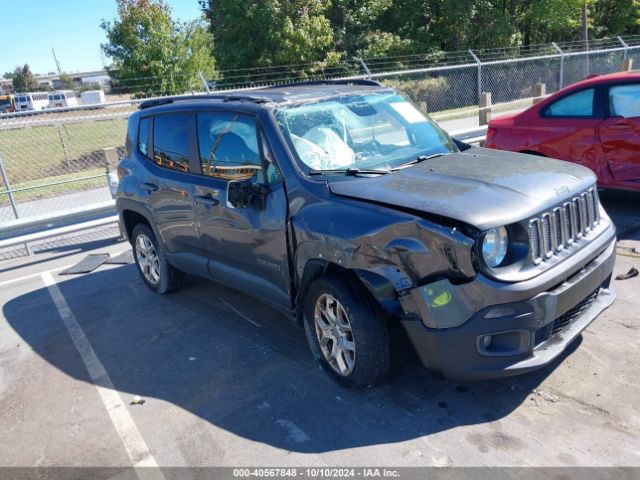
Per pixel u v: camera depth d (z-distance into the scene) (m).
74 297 6.19
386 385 3.74
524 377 3.67
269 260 4.11
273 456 3.19
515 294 2.98
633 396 3.36
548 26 35.03
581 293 3.33
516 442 3.08
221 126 4.53
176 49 21.36
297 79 26.88
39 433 3.71
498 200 3.17
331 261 3.53
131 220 6.08
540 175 3.56
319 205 3.64
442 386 3.67
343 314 3.60
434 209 3.11
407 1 33.22
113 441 3.52
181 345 4.70
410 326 3.23
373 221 3.31
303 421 3.48
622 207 7.11
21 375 4.54
